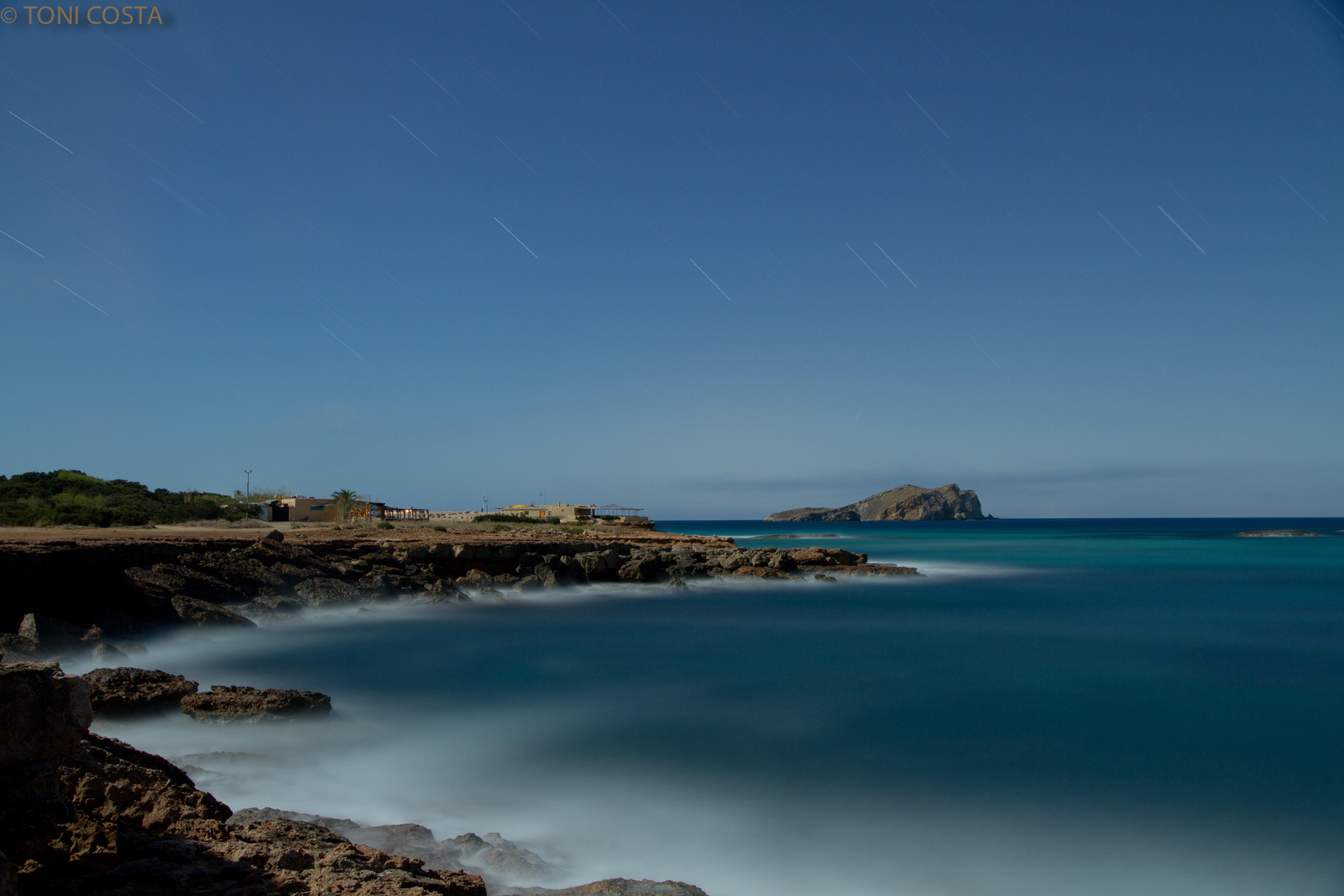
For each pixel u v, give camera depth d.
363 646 23.59
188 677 18.47
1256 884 9.45
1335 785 12.92
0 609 18.06
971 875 9.45
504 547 40.69
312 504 81.75
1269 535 149.75
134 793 6.24
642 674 20.91
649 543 64.62
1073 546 111.38
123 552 23.05
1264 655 25.34
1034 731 15.98
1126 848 10.37
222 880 5.01
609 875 8.87
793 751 14.23
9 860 4.69
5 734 4.92
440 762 12.88
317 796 10.58
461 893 5.87
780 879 9.07
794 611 35.50
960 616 34.69
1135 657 24.86
